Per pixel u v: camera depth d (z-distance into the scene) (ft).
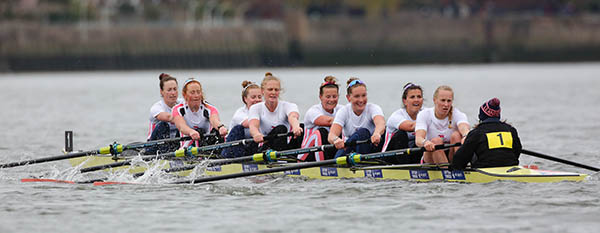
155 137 195.83
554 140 253.44
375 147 173.47
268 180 171.94
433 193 150.51
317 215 135.54
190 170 183.11
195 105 188.85
